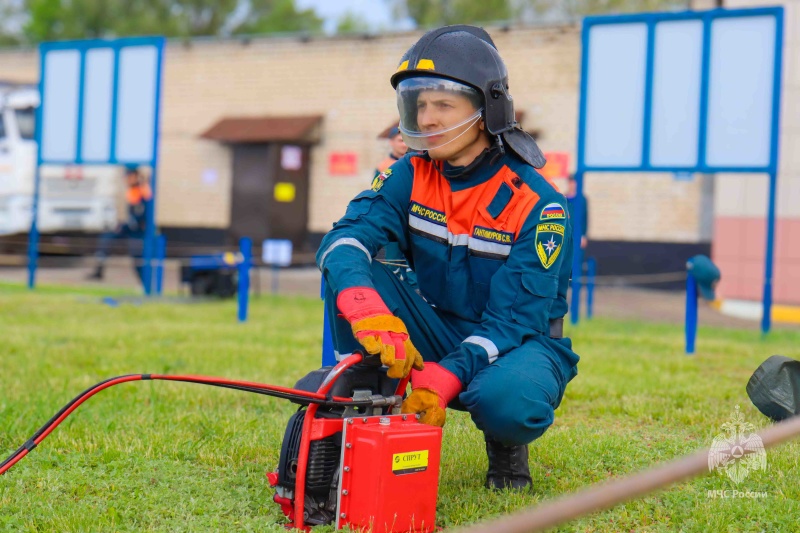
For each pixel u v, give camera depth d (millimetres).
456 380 3350
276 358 7578
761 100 11516
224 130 21438
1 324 9867
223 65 22078
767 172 11461
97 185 19734
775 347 9445
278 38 21516
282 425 4965
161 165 22688
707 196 17953
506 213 3539
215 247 22062
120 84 14555
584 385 6375
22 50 23891
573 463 4238
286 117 21359
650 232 18344
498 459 3820
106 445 4410
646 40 11906
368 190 3646
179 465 4137
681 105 11805
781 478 3998
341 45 20922
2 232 19062
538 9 33156
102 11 36312
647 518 3547
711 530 3406
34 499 3611
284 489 3348
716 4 17031
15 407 5227
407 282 3852
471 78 3416
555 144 18703
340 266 3330
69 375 6535
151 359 7367
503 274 3484
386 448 3006
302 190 21375
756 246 16609
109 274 19266
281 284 18125
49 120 14984
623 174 18453
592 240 18719
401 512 3062
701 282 8547
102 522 3352
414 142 3490
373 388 3311
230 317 11281
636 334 10547
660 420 5328
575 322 11773
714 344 9422
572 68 18516
